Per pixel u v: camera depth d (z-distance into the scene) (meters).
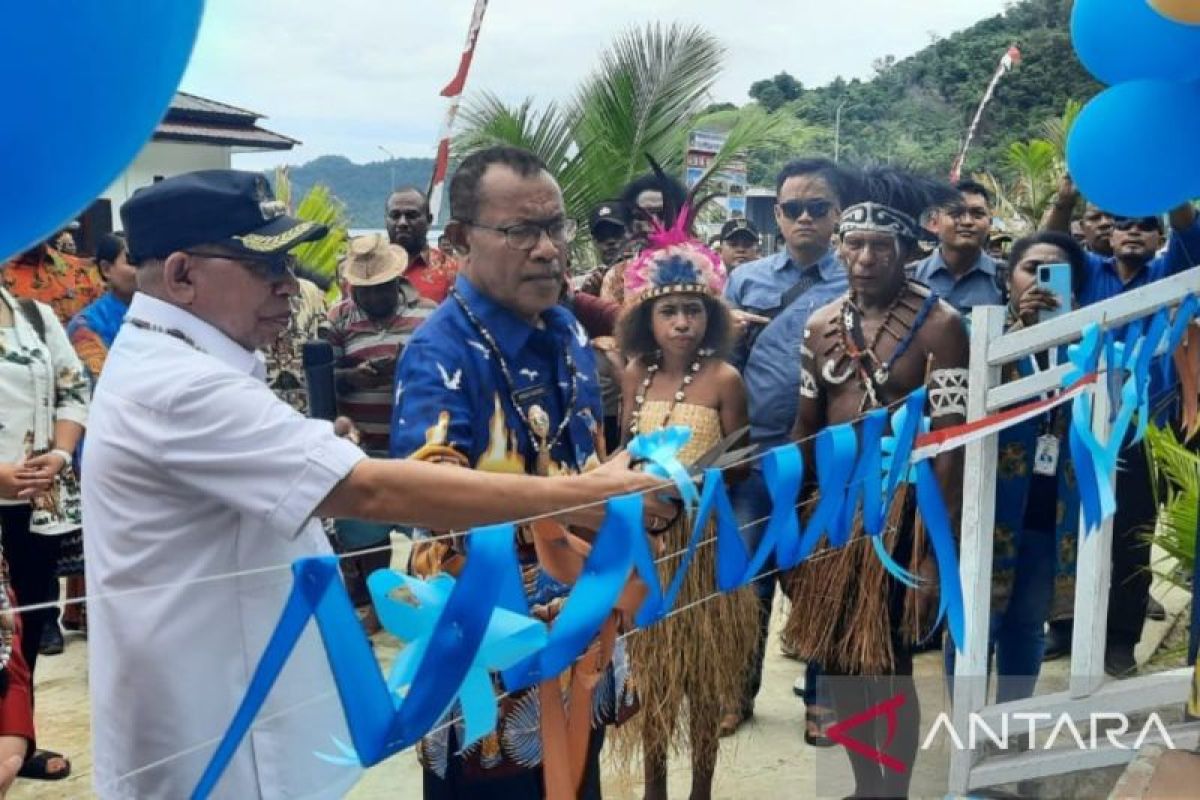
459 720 2.31
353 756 1.97
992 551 3.51
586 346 2.70
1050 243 4.42
